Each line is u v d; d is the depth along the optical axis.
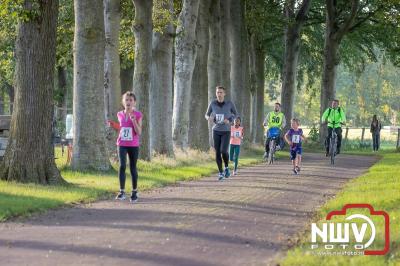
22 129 17.80
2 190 15.34
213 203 14.57
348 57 54.81
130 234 10.34
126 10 31.27
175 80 31.47
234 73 39.81
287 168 27.42
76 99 21.48
